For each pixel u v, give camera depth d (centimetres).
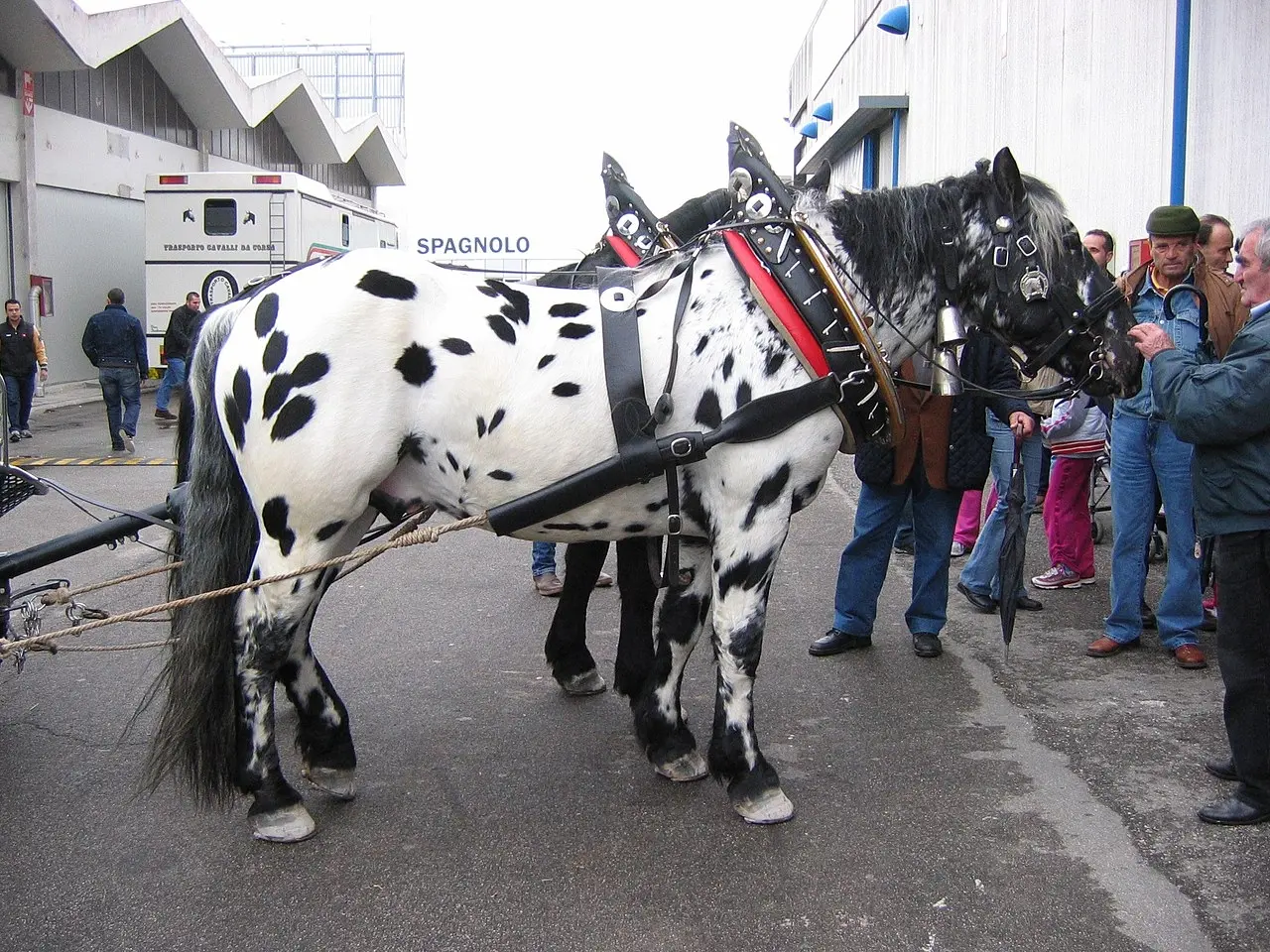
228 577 328
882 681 466
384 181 3234
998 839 329
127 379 1167
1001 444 550
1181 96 682
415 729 416
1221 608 336
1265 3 598
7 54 1680
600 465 310
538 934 282
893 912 291
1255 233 324
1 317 1700
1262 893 298
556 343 318
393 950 276
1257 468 319
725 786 345
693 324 320
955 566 659
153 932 283
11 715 423
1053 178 936
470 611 573
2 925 285
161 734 323
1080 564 602
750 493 319
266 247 1605
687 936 280
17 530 761
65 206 1856
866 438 333
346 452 307
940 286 347
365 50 4369
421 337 314
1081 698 444
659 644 369
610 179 432
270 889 303
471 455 319
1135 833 333
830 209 340
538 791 363
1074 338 341
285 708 436
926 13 1428
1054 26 935
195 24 2027
